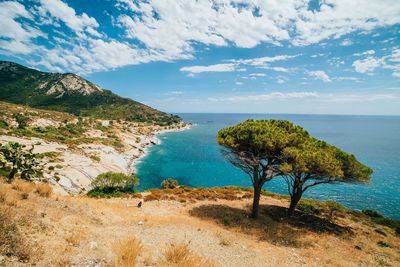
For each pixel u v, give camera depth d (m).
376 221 19.95
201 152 98.38
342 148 107.06
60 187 29.50
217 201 21.48
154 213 15.05
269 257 8.47
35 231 5.09
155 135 158.88
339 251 10.52
